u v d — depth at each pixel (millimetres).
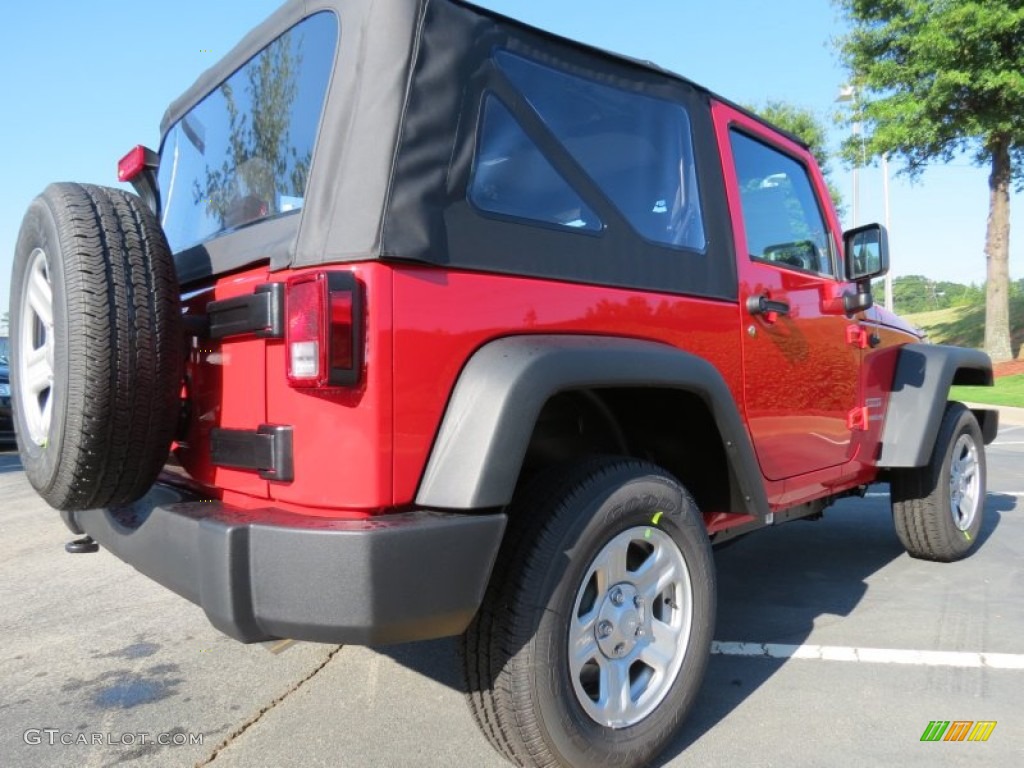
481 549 1898
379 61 1967
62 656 3289
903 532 4504
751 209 3139
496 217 2109
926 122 15773
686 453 2785
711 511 2842
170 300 2189
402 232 1882
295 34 2318
